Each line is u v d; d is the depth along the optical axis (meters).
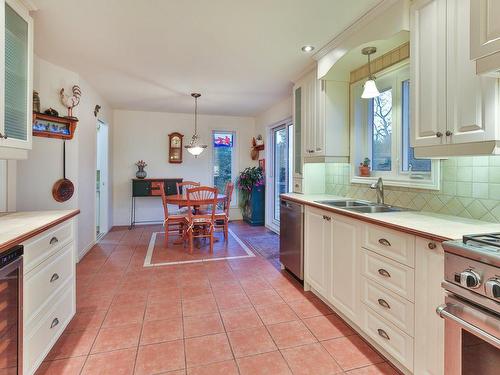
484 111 1.36
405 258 1.57
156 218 5.92
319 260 2.50
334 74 2.87
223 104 5.14
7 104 1.78
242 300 2.55
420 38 1.72
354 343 1.92
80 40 2.62
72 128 3.25
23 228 1.56
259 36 2.54
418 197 2.18
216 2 2.03
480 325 1.08
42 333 1.64
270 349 1.86
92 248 4.12
